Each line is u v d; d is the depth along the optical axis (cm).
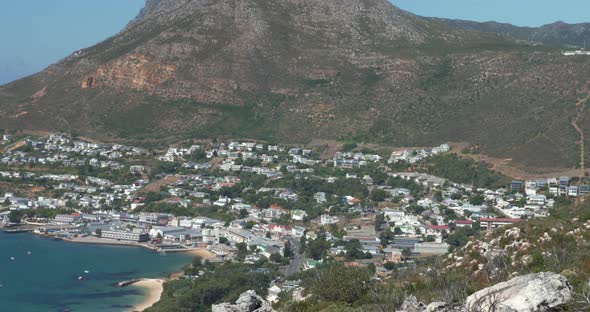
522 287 5316
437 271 9456
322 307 8506
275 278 15488
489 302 5231
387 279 10956
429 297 7319
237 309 6259
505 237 10012
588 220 10094
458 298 6356
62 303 15188
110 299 15525
